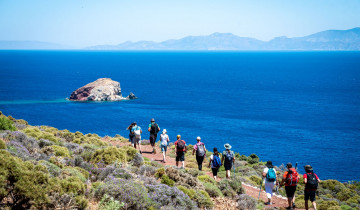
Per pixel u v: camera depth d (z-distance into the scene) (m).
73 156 16.27
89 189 11.19
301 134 82.56
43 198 8.76
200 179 16.06
